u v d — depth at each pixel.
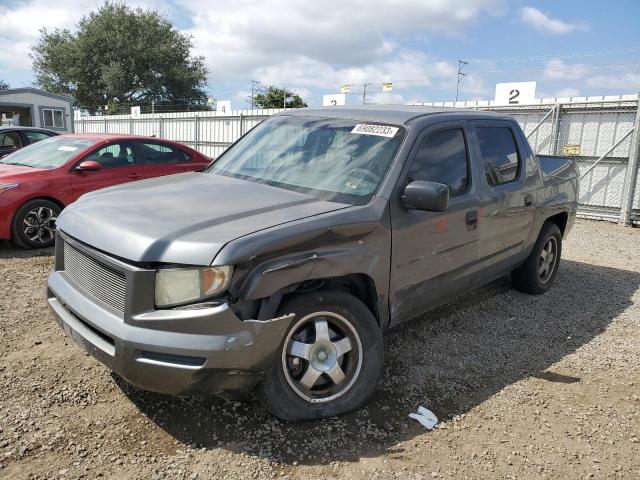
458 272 4.10
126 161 8.11
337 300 3.11
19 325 4.36
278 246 2.78
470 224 4.09
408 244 3.51
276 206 3.19
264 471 2.72
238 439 2.96
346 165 3.66
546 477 2.80
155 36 54.59
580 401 3.57
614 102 11.05
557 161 6.11
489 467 2.85
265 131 4.50
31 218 7.03
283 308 2.93
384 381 3.70
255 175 3.95
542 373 3.96
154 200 3.32
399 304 3.58
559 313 5.25
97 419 3.08
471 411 3.38
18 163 7.90
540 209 5.21
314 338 3.07
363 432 3.08
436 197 3.21
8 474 2.60
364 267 3.21
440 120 4.04
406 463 2.84
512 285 5.89
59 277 3.35
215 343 2.61
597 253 8.15
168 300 2.67
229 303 2.67
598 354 4.34
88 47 52.94
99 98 54.91
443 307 5.25
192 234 2.75
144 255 2.65
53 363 3.72
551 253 5.85
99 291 2.94
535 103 12.20
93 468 2.68
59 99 24.05
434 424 3.21
